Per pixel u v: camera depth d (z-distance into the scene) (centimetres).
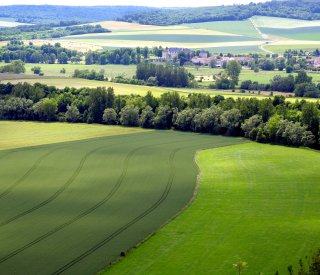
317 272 8012
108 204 13225
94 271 9725
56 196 13800
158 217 12325
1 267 9869
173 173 15875
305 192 14050
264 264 9862
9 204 13225
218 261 10044
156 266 9894
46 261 10094
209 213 12569
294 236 11081
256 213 12538
